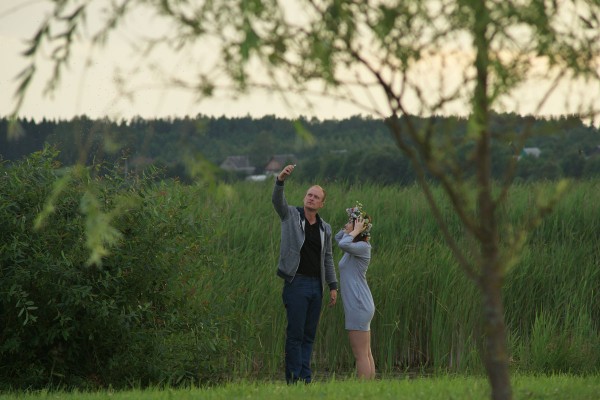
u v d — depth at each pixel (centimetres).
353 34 901
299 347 2112
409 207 3606
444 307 2653
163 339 2125
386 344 2695
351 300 2119
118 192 2086
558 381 1853
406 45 911
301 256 2131
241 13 813
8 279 1959
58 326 2038
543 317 2712
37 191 2025
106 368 2088
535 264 2930
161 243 2123
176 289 2178
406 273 2778
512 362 2439
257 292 2666
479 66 911
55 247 2028
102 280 2064
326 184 4109
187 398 1545
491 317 1002
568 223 3353
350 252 2114
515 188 3525
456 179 966
